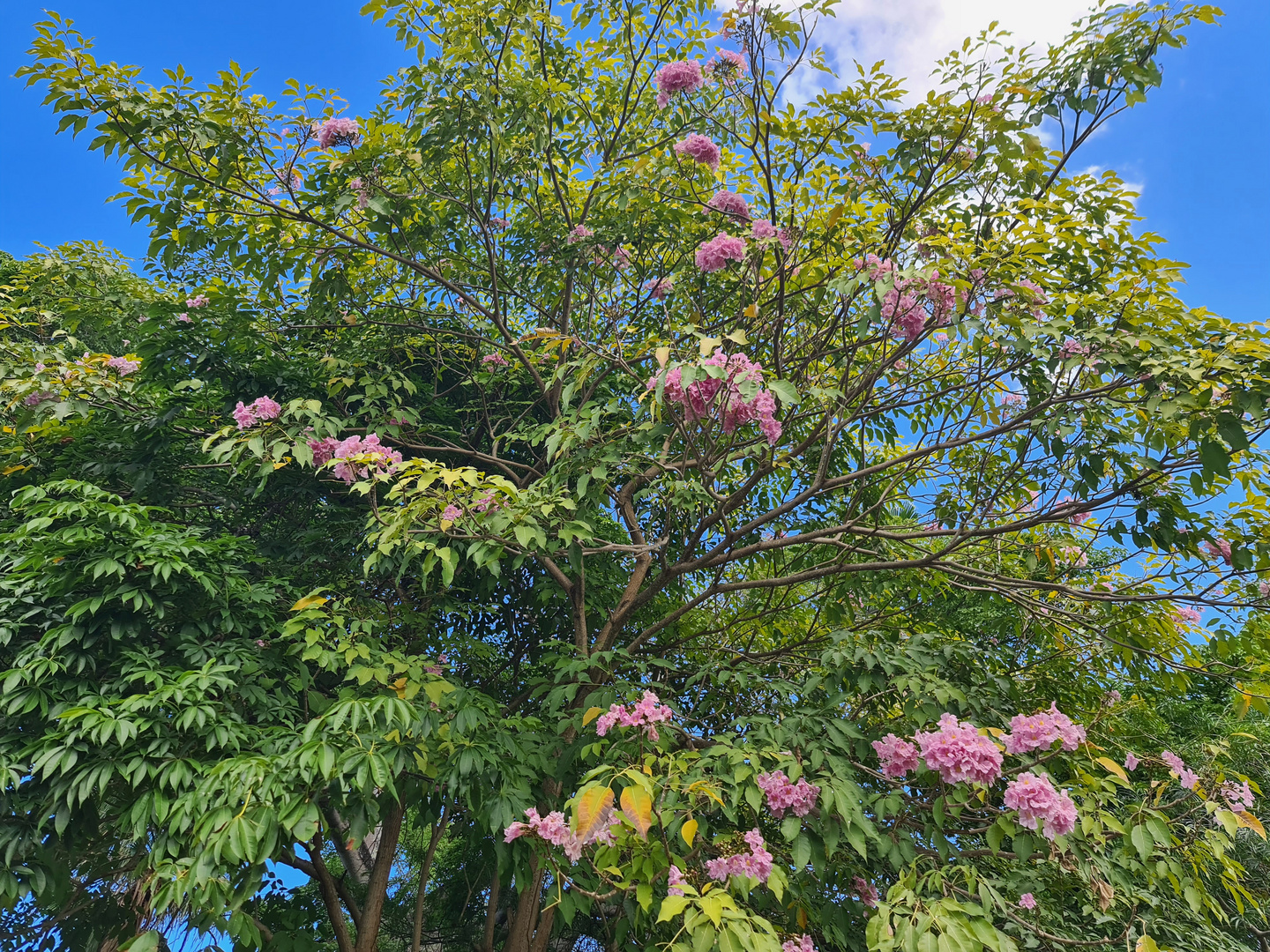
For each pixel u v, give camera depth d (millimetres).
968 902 2842
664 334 5133
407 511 3232
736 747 3309
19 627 3695
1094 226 3758
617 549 4066
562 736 4254
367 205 4480
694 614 6152
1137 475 3689
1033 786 2865
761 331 4691
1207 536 3637
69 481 3973
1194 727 6711
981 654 4480
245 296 5449
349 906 5316
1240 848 5391
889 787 3639
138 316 5613
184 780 3283
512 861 3633
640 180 5230
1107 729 4641
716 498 4062
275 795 3145
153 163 4180
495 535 3375
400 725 3354
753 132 4031
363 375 5297
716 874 2836
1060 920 3904
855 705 4152
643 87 5535
